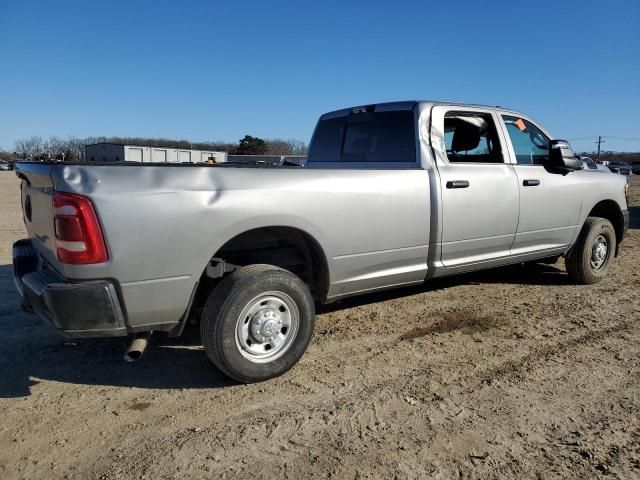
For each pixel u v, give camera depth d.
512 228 5.32
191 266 3.37
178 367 3.99
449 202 4.71
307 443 2.95
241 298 3.48
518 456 2.82
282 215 3.69
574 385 3.65
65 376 3.84
